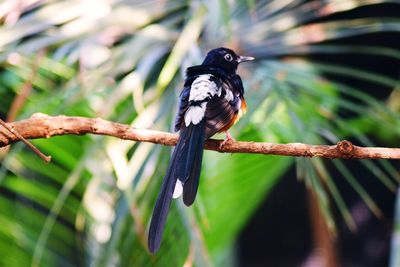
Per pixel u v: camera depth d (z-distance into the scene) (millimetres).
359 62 17875
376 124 13328
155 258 11242
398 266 12273
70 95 10602
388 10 17141
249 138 11000
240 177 11797
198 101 8820
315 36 11781
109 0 11055
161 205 7762
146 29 11039
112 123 8117
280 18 11758
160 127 10102
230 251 16203
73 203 11922
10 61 11391
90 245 12516
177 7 11148
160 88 10070
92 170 10586
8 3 10828
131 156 11211
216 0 10719
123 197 10680
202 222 11367
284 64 11281
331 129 10727
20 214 12445
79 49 10758
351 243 19672
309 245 20219
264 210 20094
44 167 11523
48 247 12781
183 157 8055
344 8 11914
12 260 12266
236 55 10539
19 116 11375
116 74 10852
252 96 10641
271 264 20578
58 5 10961
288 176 19656
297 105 10703
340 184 18984
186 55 10555
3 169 10961
